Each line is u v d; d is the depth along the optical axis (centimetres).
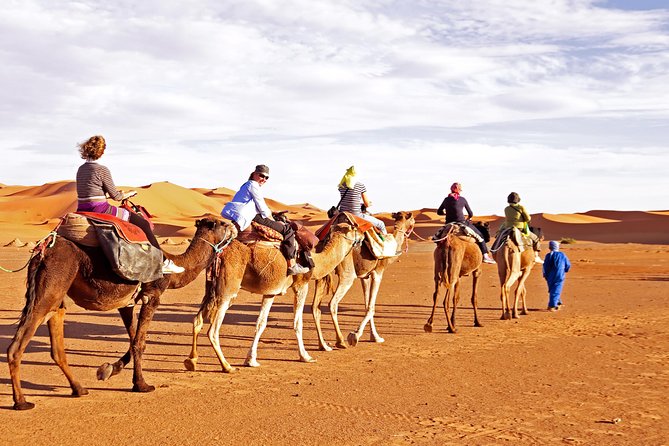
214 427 854
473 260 1689
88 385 1063
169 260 1030
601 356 1340
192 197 17225
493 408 952
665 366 1244
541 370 1209
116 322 1730
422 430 846
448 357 1330
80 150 969
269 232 1195
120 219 965
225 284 1163
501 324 1783
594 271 3675
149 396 1005
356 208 1451
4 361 1218
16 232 7650
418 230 10775
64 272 901
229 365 1190
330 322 1795
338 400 992
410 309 2075
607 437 820
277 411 931
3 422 856
